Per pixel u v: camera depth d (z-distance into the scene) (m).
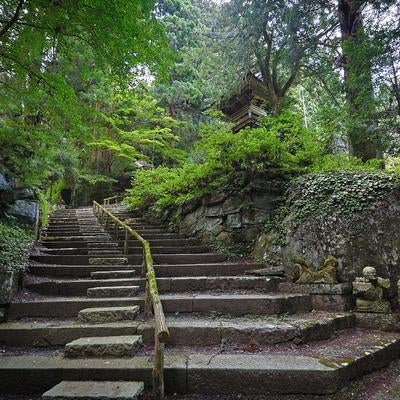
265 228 6.71
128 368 3.04
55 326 3.93
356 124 6.73
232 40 10.23
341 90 7.61
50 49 4.35
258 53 10.34
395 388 3.20
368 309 4.67
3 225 6.41
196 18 21.02
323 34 9.09
